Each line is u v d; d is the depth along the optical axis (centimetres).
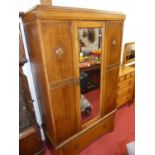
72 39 108
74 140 152
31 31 106
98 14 116
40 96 140
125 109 265
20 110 129
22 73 120
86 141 171
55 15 94
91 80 144
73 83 124
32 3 129
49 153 173
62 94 120
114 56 151
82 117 154
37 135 145
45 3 125
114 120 217
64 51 107
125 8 217
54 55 104
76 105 135
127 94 257
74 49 112
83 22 110
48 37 97
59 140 136
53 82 110
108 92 166
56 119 125
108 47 139
